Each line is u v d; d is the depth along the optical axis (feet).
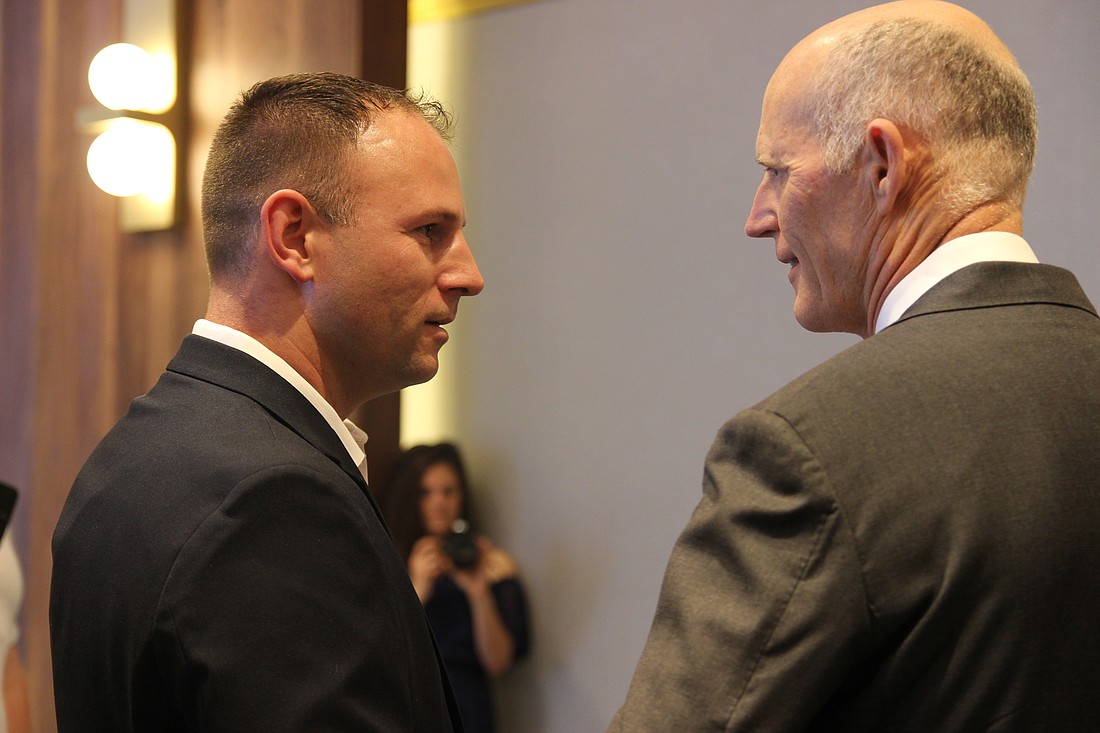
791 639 2.60
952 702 2.62
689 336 9.08
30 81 12.55
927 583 2.61
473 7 10.39
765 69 8.64
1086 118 7.31
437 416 10.69
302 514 3.14
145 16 11.01
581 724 9.59
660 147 9.27
